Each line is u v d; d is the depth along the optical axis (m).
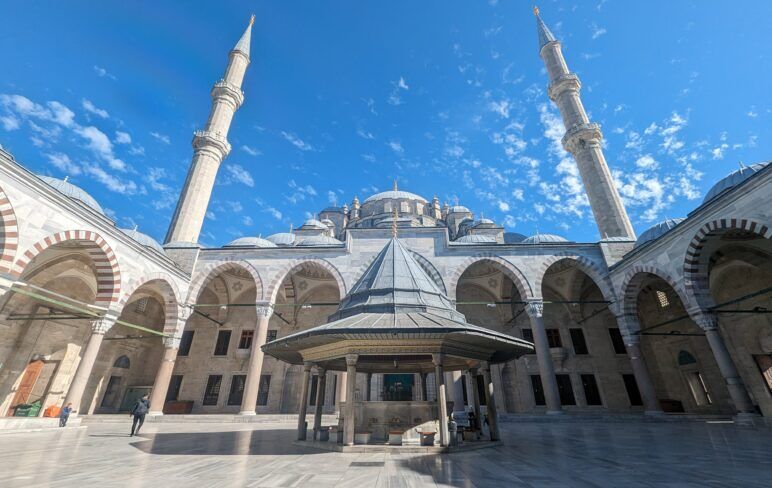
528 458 8.77
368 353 10.13
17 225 14.62
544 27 45.44
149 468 7.58
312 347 11.32
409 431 10.87
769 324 21.77
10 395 20.86
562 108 39.31
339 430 11.12
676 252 19.50
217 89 40.22
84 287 24.34
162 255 23.38
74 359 23.92
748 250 20.77
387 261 13.18
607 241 26.52
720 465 7.68
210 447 10.94
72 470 7.34
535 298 24.88
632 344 23.19
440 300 12.47
